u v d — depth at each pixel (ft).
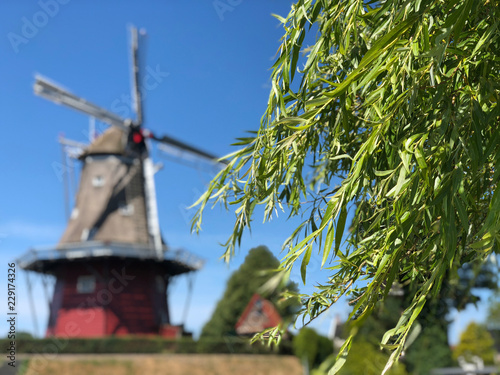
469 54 7.12
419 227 7.99
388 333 6.83
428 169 6.78
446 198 6.58
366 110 8.06
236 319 96.78
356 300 7.78
